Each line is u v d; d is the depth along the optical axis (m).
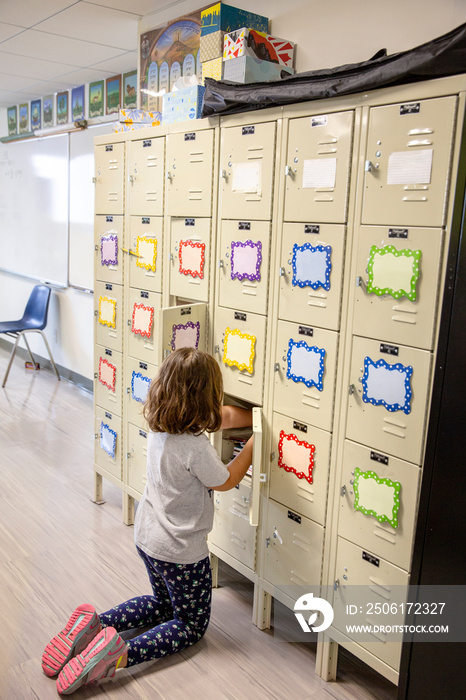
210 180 2.15
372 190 1.62
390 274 1.59
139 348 2.63
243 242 2.04
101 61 4.06
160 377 1.88
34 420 4.27
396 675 1.69
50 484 3.28
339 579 1.85
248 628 2.20
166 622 2.04
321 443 1.86
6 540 2.69
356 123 1.64
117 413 2.84
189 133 2.22
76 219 4.89
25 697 1.82
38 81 4.77
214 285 2.21
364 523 1.75
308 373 1.87
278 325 1.96
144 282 2.56
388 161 1.57
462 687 1.52
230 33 2.20
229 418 2.19
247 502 2.17
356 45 2.14
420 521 1.55
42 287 5.28
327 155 1.73
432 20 1.89
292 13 2.36
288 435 1.97
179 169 2.29
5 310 6.55
